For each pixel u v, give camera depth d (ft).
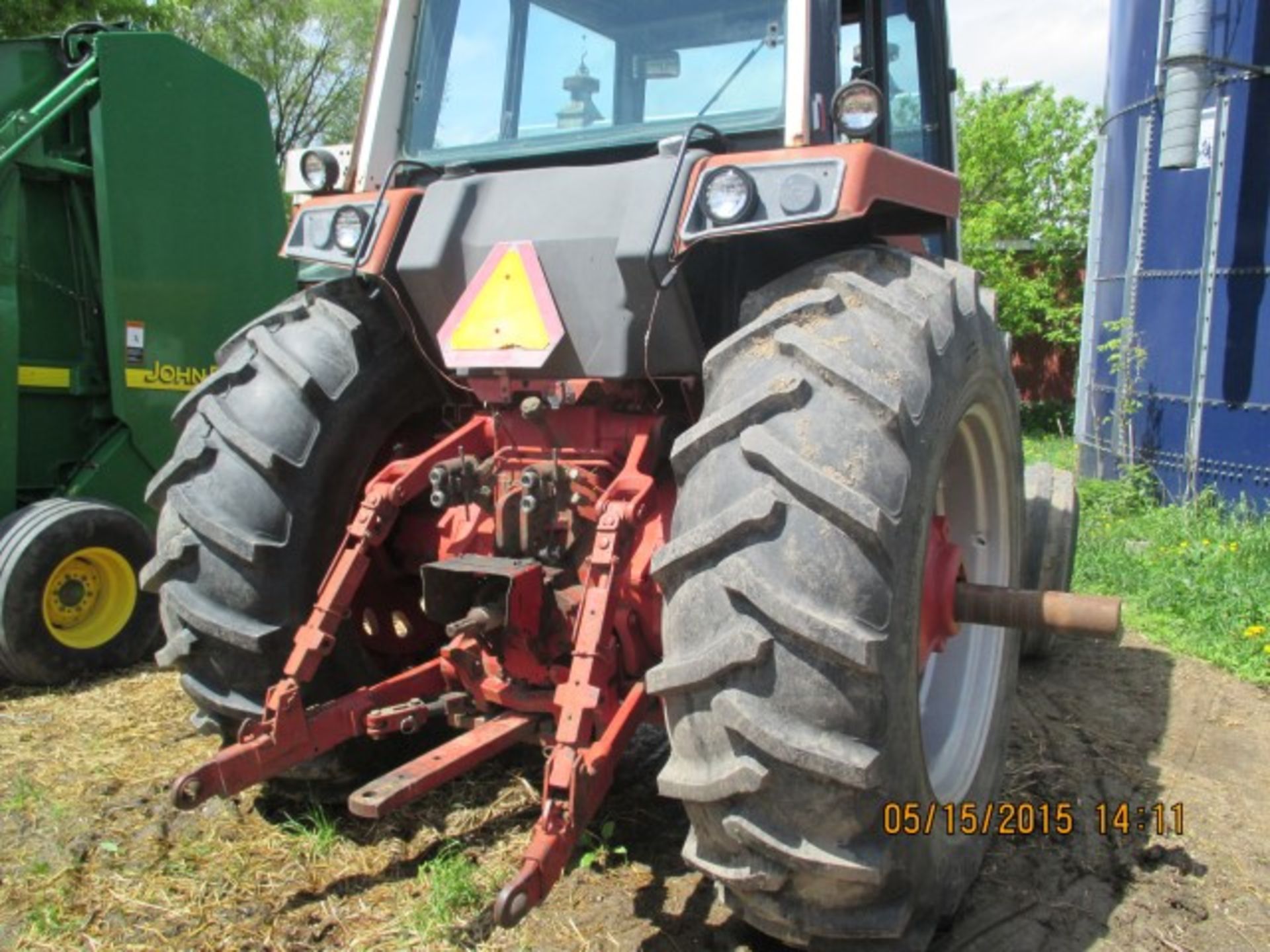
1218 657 16.33
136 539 15.98
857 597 7.13
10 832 10.47
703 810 7.36
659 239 8.41
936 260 9.80
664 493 9.71
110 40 17.19
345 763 10.46
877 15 11.41
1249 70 25.75
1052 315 62.69
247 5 82.89
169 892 9.34
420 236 9.78
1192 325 28.27
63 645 15.20
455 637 9.18
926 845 7.86
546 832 7.64
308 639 9.33
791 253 9.66
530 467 9.60
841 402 7.56
